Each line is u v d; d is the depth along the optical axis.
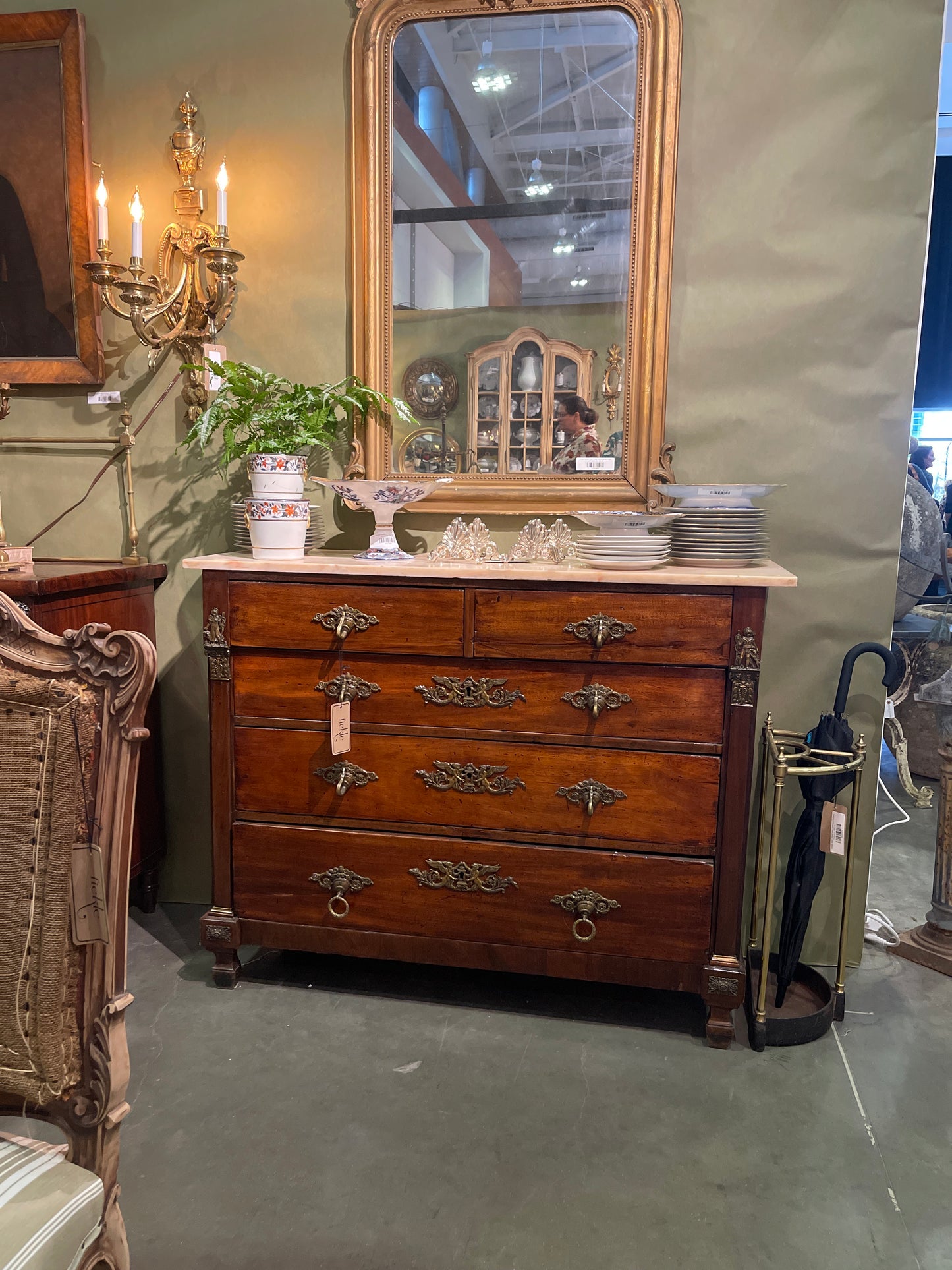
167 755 2.66
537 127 2.27
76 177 2.48
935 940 2.42
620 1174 1.58
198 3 2.39
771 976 2.33
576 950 2.02
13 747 0.92
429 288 2.36
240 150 2.43
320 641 2.06
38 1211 0.83
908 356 2.16
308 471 2.49
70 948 0.91
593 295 2.29
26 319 2.56
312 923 2.14
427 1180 1.55
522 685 1.99
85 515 2.64
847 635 2.28
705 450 2.28
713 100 2.17
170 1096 1.78
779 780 1.97
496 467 2.38
